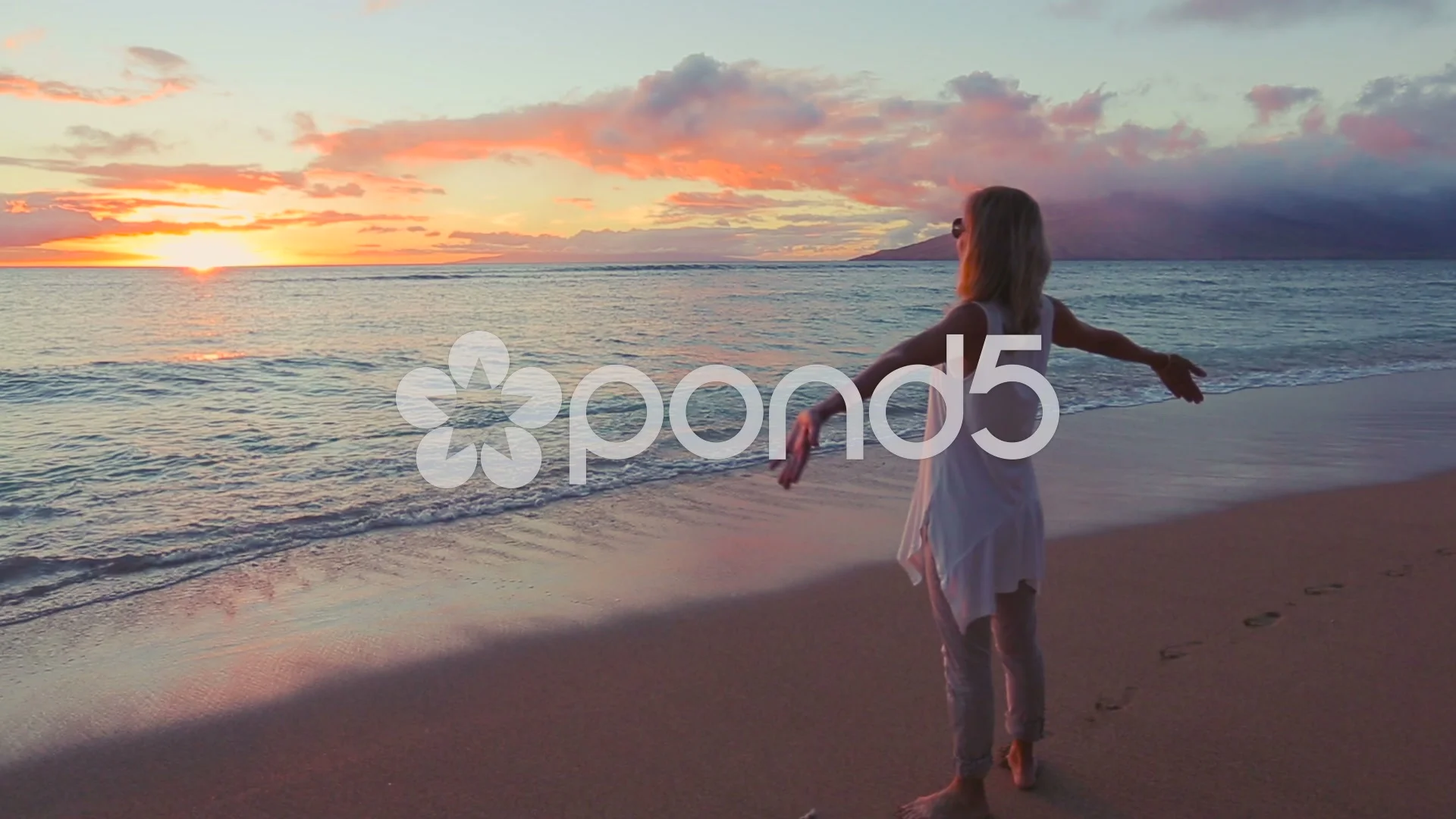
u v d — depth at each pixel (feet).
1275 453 26.22
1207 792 8.74
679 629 13.64
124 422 33.86
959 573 7.79
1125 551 16.75
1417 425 30.96
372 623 14.21
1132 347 8.61
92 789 9.53
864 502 21.66
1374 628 12.66
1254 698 10.63
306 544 18.74
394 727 10.71
